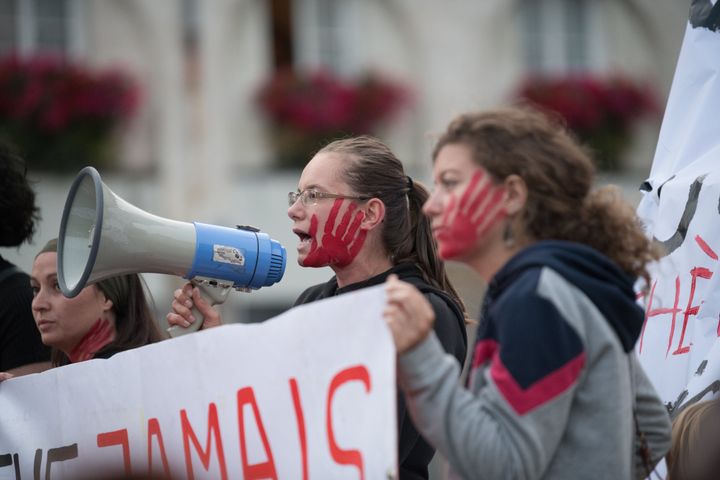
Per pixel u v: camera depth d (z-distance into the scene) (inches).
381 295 235.5
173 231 332.8
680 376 345.4
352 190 341.4
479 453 223.1
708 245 349.4
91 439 322.3
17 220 422.6
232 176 1285.7
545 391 224.1
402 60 1342.3
